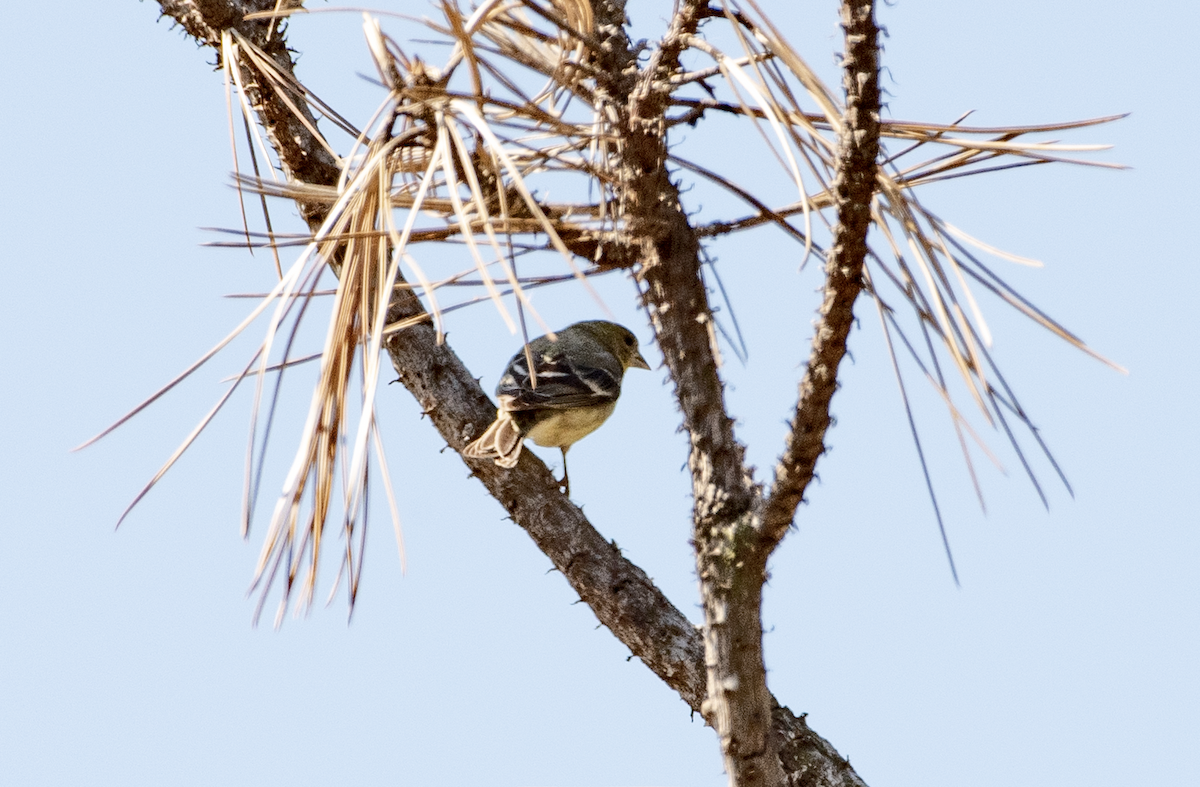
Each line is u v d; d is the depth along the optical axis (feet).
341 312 15.70
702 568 18.01
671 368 18.20
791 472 16.94
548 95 18.56
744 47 14.98
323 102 20.08
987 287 15.19
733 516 17.69
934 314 15.49
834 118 14.87
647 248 17.88
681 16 16.31
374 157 15.12
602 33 17.35
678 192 18.03
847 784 23.86
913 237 15.46
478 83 14.83
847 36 14.49
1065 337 14.33
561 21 16.14
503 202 14.03
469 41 14.39
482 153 16.06
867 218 15.19
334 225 15.61
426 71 15.52
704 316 17.80
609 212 18.67
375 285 16.38
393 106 15.02
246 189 15.48
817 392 16.31
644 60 17.60
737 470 17.87
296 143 23.67
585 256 19.01
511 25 16.99
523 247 17.74
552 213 18.84
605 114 17.92
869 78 14.51
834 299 15.67
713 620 17.95
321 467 15.58
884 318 15.92
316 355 16.75
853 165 14.88
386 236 15.31
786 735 24.25
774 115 14.46
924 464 14.88
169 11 24.08
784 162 13.99
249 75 23.34
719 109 16.98
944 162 17.15
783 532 17.53
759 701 18.07
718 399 18.01
